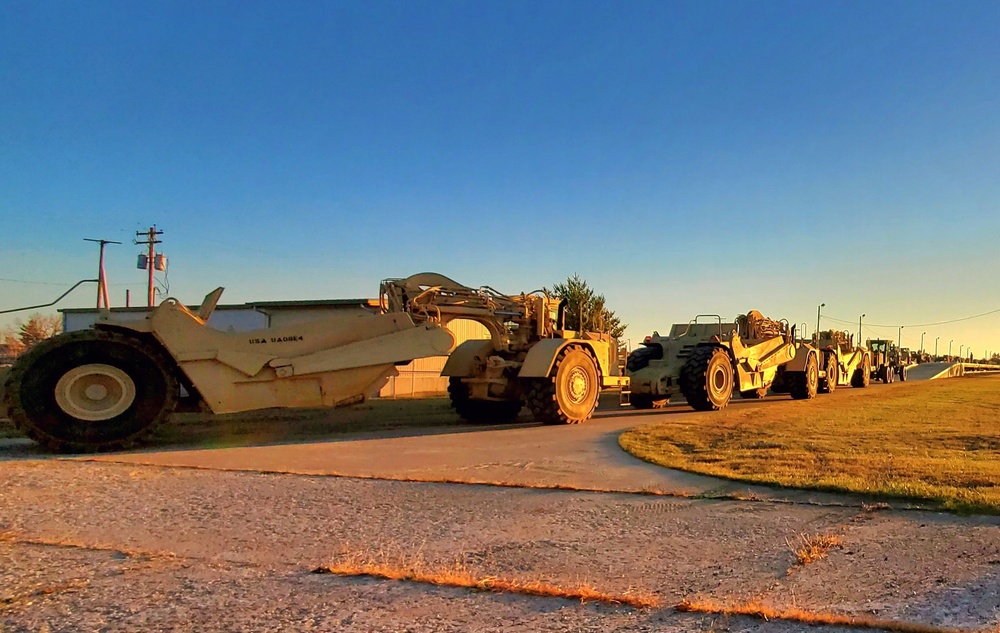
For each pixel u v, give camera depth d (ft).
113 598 13.30
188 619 12.27
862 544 16.85
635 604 12.86
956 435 35.24
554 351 43.50
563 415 44.01
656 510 20.51
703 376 54.34
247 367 36.27
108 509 20.57
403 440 36.55
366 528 18.58
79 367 32.73
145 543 17.13
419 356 39.58
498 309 45.60
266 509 20.66
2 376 38.06
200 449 33.35
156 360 34.27
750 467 26.48
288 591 13.69
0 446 34.53
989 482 22.77
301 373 37.11
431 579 14.20
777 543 17.04
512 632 11.67
